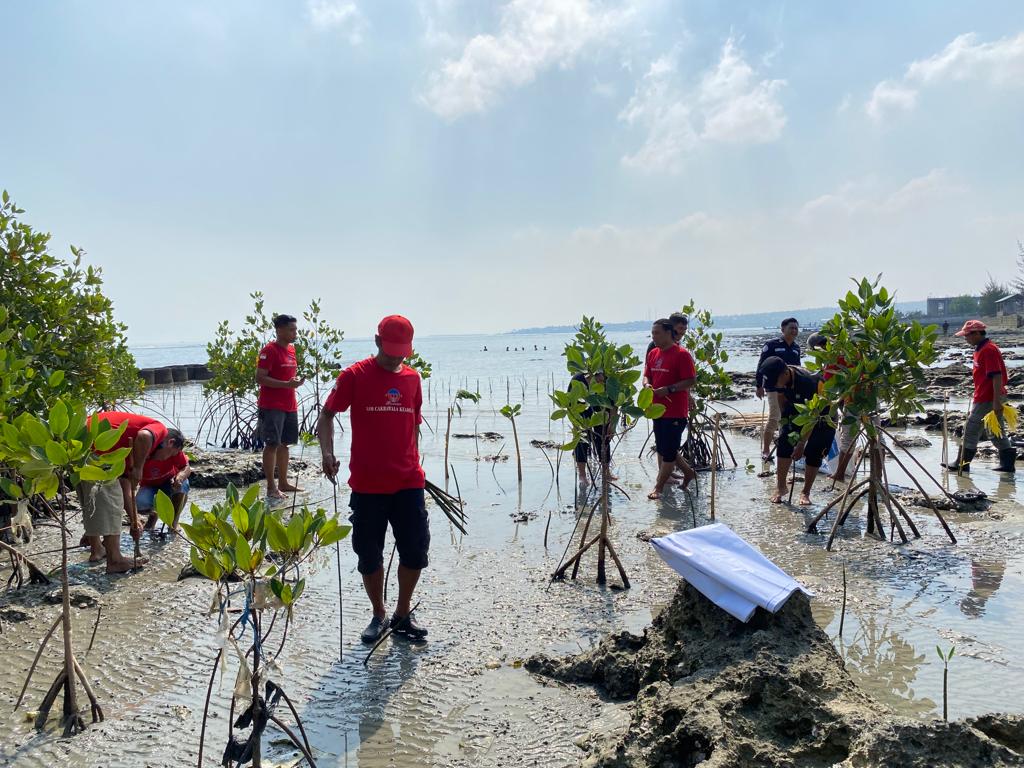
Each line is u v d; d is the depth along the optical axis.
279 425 10.16
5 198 9.33
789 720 3.50
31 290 9.47
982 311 88.81
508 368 49.34
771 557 7.06
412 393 5.52
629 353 6.87
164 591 6.53
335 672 4.90
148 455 7.30
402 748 3.96
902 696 4.31
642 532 8.00
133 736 4.13
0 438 4.12
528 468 12.32
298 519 3.46
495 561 7.18
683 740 3.46
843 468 9.02
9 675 4.94
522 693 4.55
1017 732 3.38
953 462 12.02
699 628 4.29
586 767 3.61
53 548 7.93
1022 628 5.26
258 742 3.46
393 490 5.38
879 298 7.80
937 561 6.82
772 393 12.02
